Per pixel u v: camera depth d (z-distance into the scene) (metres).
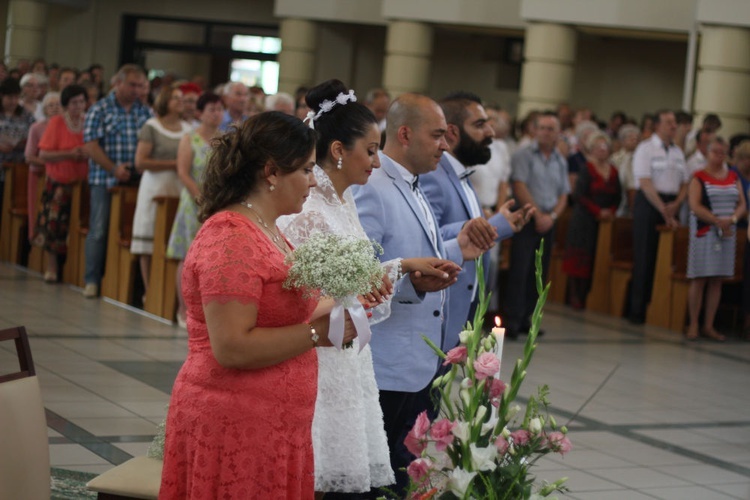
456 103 5.52
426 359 4.37
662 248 11.11
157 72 23.17
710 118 11.73
